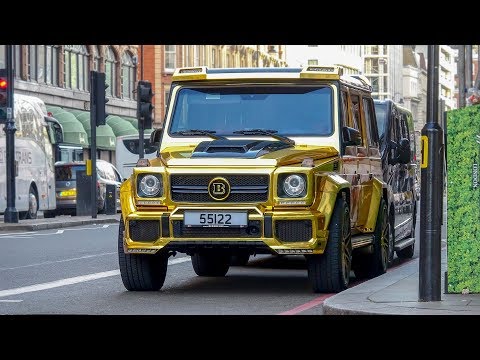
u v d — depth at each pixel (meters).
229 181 13.58
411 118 24.20
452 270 12.25
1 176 38.47
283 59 117.62
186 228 13.62
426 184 11.44
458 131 12.22
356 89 16.05
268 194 13.52
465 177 12.20
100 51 72.56
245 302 13.02
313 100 14.84
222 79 14.98
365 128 16.41
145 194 13.78
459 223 12.23
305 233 13.51
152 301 13.13
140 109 33.94
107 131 70.75
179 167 13.70
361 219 15.88
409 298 11.68
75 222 36.97
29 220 38.97
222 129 14.83
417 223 33.50
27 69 61.47
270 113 14.83
